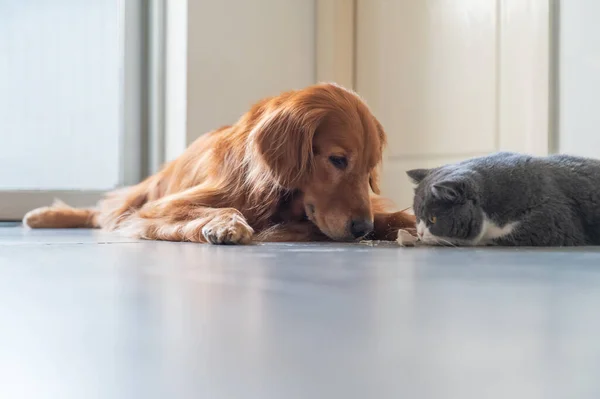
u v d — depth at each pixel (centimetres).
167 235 198
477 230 187
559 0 266
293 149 202
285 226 209
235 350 51
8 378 43
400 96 338
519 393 40
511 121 287
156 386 41
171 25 330
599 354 50
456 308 71
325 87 214
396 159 341
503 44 289
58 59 349
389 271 109
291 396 39
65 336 57
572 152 263
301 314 68
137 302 76
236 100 329
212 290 86
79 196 347
